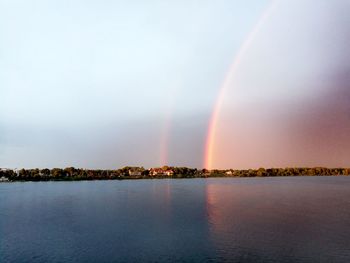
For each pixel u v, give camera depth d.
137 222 88.44
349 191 178.12
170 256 54.41
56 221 95.19
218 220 86.94
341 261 49.91
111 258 54.50
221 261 50.94
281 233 68.62
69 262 53.28
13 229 83.69
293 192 177.38
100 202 150.50
